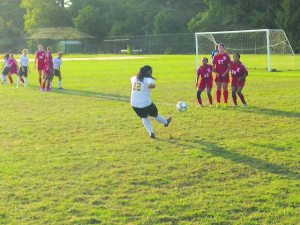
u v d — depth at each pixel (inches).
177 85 898.1
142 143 415.8
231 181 307.3
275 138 424.5
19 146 412.2
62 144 417.4
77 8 3937.0
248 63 1609.3
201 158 362.0
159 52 3181.6
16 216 255.0
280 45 1755.7
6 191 293.0
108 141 426.6
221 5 3043.8
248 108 598.5
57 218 251.9
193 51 3034.0
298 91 762.8
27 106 651.5
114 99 714.2
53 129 484.7
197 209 261.4
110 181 310.5
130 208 264.1
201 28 3102.9
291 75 1082.1
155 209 262.2
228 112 571.8
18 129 486.3
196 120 521.7
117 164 349.7
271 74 1124.5
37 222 247.3
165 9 3535.9
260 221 244.7
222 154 372.2
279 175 317.1
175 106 626.2
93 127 492.7
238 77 606.5
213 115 552.4
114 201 275.1
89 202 274.1
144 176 319.6
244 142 410.3
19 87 928.9
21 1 4325.8
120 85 928.3
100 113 581.3
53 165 349.1
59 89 869.8
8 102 694.5
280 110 577.0
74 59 2329.0
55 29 3644.2
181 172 327.6
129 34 3567.9
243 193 284.5
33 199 279.4
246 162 348.5
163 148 395.9
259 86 845.8
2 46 3777.1
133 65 1690.5
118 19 3698.3
